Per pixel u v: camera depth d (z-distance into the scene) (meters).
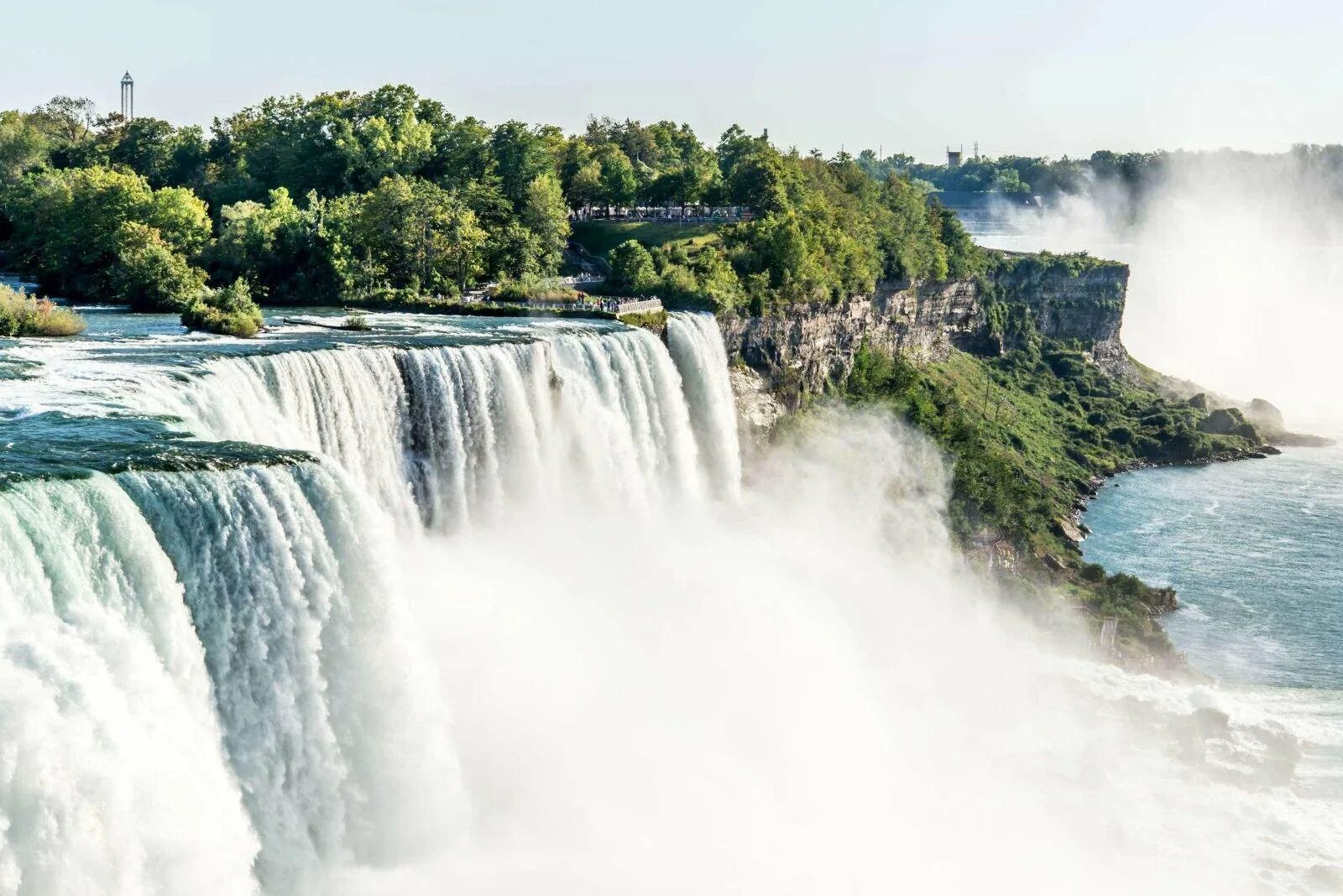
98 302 110.00
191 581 42.84
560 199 140.25
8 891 34.41
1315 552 121.56
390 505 67.94
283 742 44.16
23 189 137.00
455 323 94.50
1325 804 63.25
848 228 151.25
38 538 38.72
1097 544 124.19
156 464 44.44
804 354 125.12
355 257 117.38
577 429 80.31
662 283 115.00
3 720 34.78
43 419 51.50
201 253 117.62
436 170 148.62
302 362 64.62
